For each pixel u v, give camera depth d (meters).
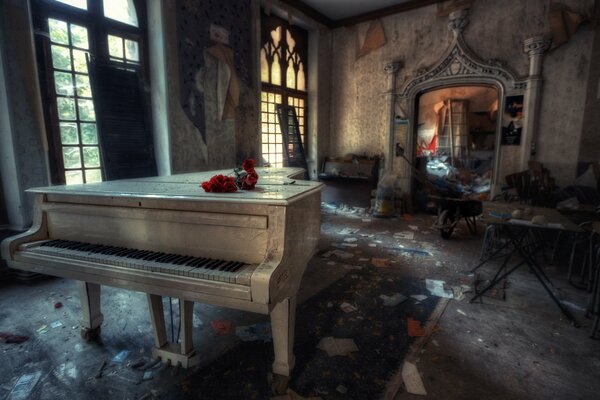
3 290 3.32
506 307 3.01
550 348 2.39
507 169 6.15
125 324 2.71
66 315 2.85
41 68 3.63
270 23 6.80
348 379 2.07
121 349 2.37
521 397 1.92
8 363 2.22
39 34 3.58
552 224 2.80
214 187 1.92
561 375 2.11
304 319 2.80
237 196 1.76
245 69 5.71
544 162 5.84
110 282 1.79
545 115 5.74
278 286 1.54
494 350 2.37
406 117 7.16
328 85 8.12
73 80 3.91
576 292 3.28
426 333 2.58
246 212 1.70
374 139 7.73
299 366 2.19
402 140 7.25
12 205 3.47
